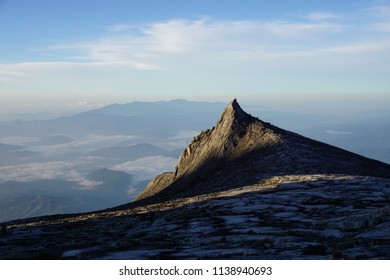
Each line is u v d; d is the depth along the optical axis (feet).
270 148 325.83
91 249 84.28
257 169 274.36
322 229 86.33
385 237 67.21
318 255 61.21
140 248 83.97
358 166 282.56
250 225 104.17
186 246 82.48
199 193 250.98
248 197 163.12
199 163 376.07
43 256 78.89
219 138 386.73
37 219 237.45
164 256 71.10
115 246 88.48
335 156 310.65
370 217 81.41
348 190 162.91
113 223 145.59
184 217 132.67
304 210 125.49
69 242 102.58
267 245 73.20
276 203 142.20
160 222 128.88
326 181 196.44
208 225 110.01
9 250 94.27
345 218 87.71
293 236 79.82
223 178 283.79
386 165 333.01
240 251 68.90
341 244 64.54
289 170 252.21
